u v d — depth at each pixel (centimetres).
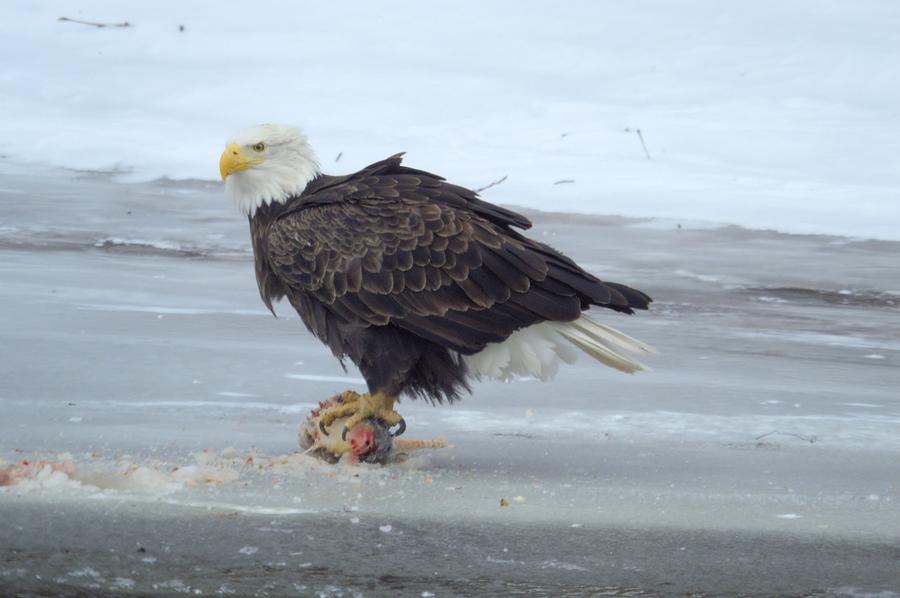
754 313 1666
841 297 1783
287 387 1198
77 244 1859
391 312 1018
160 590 718
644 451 1040
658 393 1237
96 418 1062
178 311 1491
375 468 977
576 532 830
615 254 1970
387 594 720
